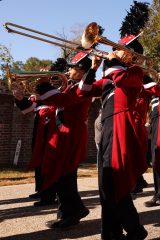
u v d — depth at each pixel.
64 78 4.47
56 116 4.80
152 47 19.91
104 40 3.79
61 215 4.76
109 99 3.96
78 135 4.74
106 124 3.93
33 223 5.05
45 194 6.13
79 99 4.13
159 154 5.89
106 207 3.96
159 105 5.91
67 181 4.74
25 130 13.85
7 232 4.62
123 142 3.79
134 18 4.37
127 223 3.82
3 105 13.34
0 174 10.67
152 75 4.68
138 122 4.64
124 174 3.76
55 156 4.71
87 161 15.67
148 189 7.85
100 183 3.94
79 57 4.63
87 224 4.98
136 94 3.96
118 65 3.84
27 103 5.09
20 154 13.75
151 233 4.58
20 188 8.05
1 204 6.30
